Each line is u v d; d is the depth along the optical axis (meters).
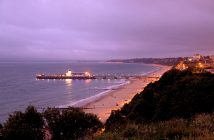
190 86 27.66
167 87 33.75
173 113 24.06
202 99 23.47
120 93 146.50
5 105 117.19
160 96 30.69
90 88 179.50
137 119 27.20
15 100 130.75
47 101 127.56
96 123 27.41
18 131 24.11
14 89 174.75
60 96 144.88
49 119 26.64
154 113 27.70
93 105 109.00
